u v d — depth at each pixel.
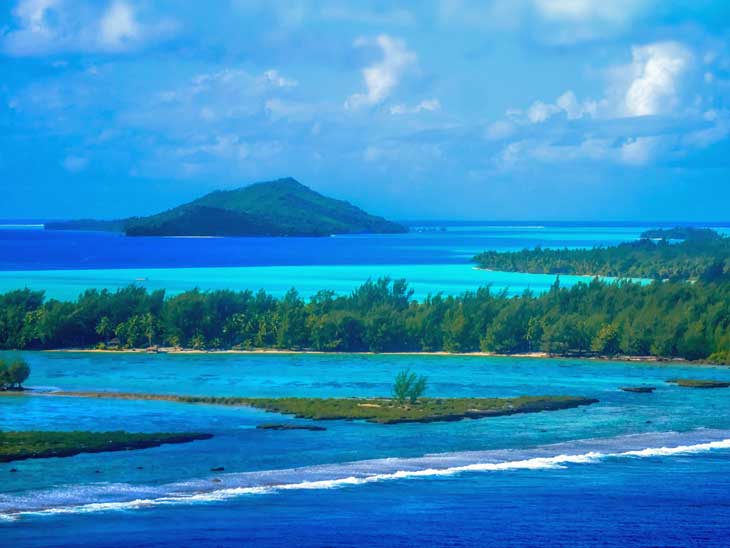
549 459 184.62
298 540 140.50
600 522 149.75
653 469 178.75
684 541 141.38
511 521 149.12
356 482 168.25
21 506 151.75
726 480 172.00
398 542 140.38
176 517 148.50
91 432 196.62
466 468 177.88
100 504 153.62
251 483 166.38
